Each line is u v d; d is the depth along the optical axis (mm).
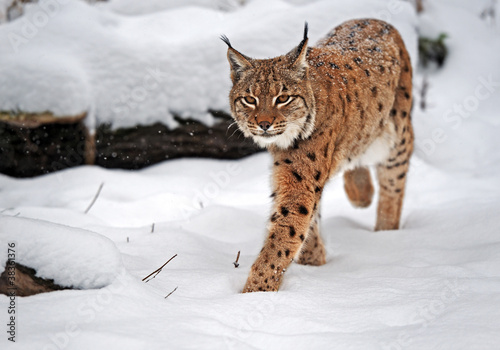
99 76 14258
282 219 8234
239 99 8883
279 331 6125
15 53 14188
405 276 8047
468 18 21422
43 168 14195
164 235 9219
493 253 8672
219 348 5477
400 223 11695
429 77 20000
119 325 5777
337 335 5926
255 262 7934
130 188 13117
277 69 8594
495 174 14438
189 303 6570
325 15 15250
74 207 11781
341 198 13570
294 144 8555
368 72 9914
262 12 16000
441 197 12969
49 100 13656
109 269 6582
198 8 16156
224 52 14648
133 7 16328
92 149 14195
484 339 5652
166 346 5434
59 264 6570
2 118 13555
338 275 8273
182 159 14867
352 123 9508
